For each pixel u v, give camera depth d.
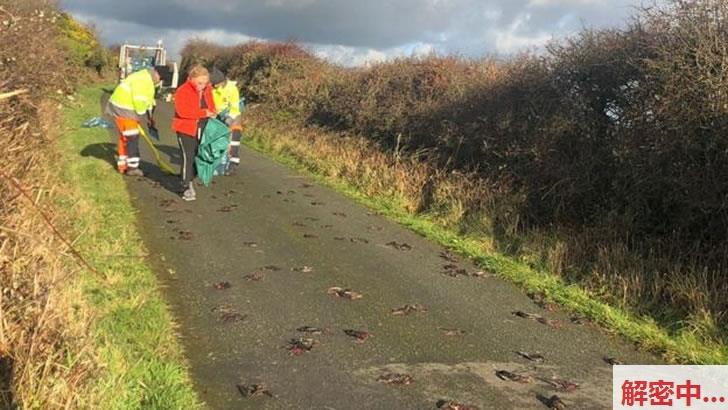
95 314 4.28
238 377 4.03
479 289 6.14
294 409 3.70
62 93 10.46
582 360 4.73
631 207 7.26
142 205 8.10
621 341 5.14
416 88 12.77
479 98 9.95
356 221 8.44
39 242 4.31
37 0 11.70
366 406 3.80
